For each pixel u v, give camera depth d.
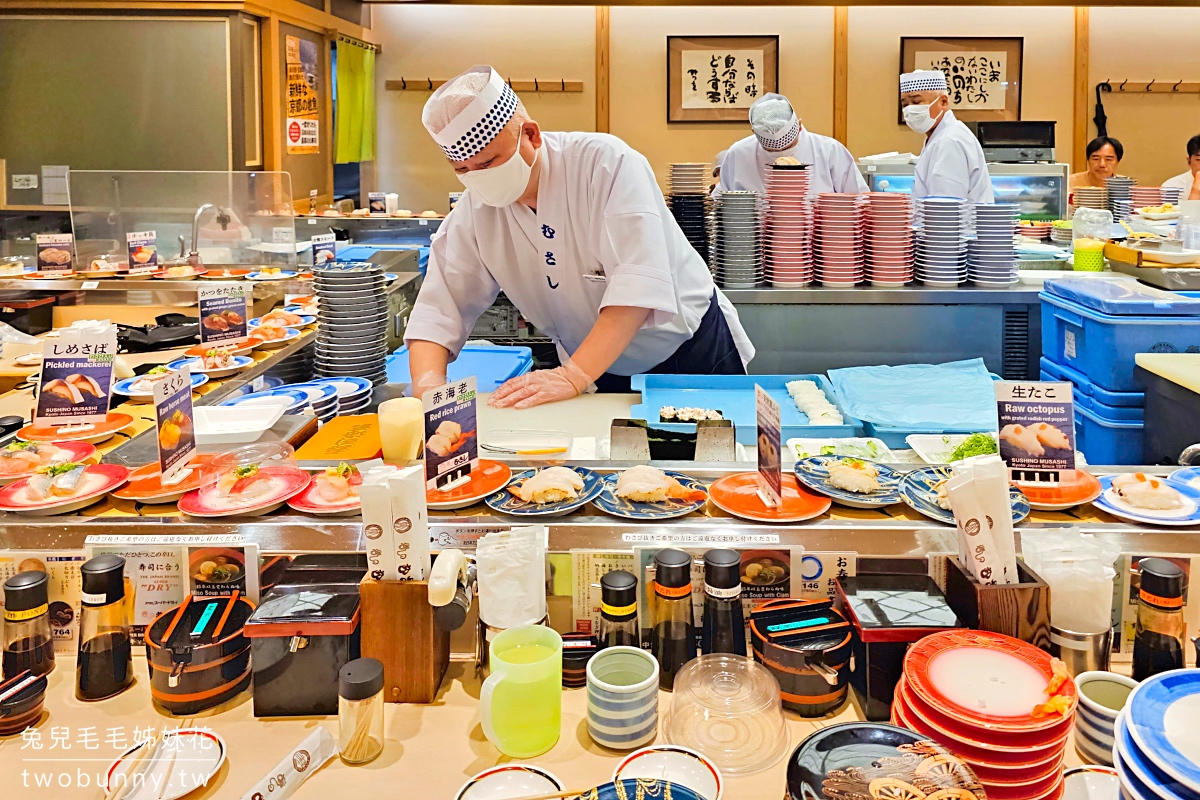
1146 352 2.73
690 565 1.22
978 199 4.72
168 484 1.39
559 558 1.26
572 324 2.60
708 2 6.89
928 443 1.87
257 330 2.87
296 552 1.27
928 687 1.01
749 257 3.47
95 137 5.36
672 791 0.92
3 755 1.07
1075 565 1.16
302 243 4.22
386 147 7.45
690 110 7.25
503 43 7.26
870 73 7.18
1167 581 1.13
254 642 1.14
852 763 0.91
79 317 3.62
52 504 1.33
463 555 1.21
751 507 1.33
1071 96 7.20
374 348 2.68
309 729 1.13
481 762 1.07
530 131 2.18
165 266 4.09
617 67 7.25
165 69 5.27
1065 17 7.11
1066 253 4.31
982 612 1.13
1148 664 1.15
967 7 7.09
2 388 2.51
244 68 5.34
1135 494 1.34
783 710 1.15
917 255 3.51
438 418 1.37
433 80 7.30
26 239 5.04
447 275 2.48
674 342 2.72
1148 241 3.52
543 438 1.75
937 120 4.86
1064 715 0.95
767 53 7.17
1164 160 7.29
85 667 1.18
